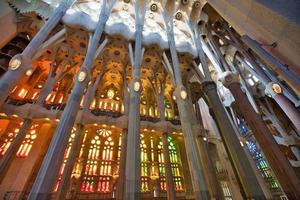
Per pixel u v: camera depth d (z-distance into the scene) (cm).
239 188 1834
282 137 1973
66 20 1523
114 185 1655
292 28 439
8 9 1409
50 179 800
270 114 2114
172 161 2078
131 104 1256
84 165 1698
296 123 1211
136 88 1323
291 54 510
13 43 1630
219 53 1884
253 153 2136
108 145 1919
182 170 2008
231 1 659
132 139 1089
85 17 1609
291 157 1966
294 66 537
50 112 1465
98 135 1941
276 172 1000
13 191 1335
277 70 736
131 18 2039
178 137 2231
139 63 1510
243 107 1270
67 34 1605
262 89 2155
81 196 1510
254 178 1068
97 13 1844
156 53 1945
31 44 1138
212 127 2350
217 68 1834
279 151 1030
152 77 2258
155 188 1789
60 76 1750
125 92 1870
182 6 2164
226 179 1936
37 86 1903
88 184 1609
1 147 1521
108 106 2128
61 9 1463
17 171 1438
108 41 1727
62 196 1109
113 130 1970
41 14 1509
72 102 1050
